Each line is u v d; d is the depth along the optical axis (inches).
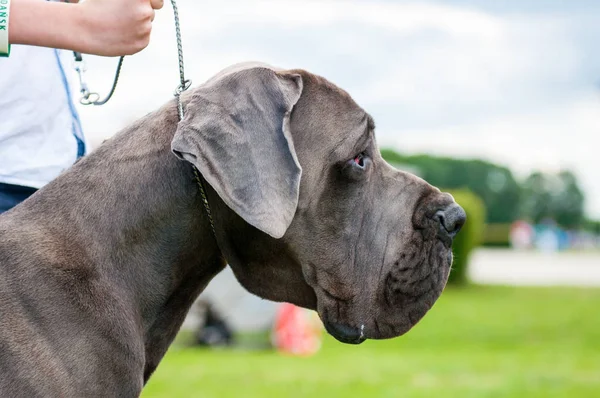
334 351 575.2
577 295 1016.2
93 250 137.9
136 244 141.9
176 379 430.0
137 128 148.6
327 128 150.7
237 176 135.2
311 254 150.4
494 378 442.6
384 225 154.6
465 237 1116.5
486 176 2600.9
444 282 159.9
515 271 1475.1
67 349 128.8
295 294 154.4
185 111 142.9
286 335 566.9
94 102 165.6
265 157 137.6
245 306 585.9
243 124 137.9
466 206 1106.1
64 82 164.7
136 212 142.1
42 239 135.7
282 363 504.4
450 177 2426.2
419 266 156.0
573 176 3235.7
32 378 124.6
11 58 155.5
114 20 131.8
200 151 134.3
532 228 2780.5
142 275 142.1
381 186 155.9
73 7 131.5
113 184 142.3
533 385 418.0
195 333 594.2
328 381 426.9
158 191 143.6
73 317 131.0
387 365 494.3
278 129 140.0
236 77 141.6
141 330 140.8
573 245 3189.0
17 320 127.4
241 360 518.9
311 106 150.9
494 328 690.2
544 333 660.7
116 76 162.9
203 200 144.0
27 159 157.4
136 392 135.3
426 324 716.0
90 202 140.6
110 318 134.4
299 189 147.6
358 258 152.4
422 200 158.2
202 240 147.8
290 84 148.6
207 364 494.0
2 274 130.8
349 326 154.1
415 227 156.4
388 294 154.6
